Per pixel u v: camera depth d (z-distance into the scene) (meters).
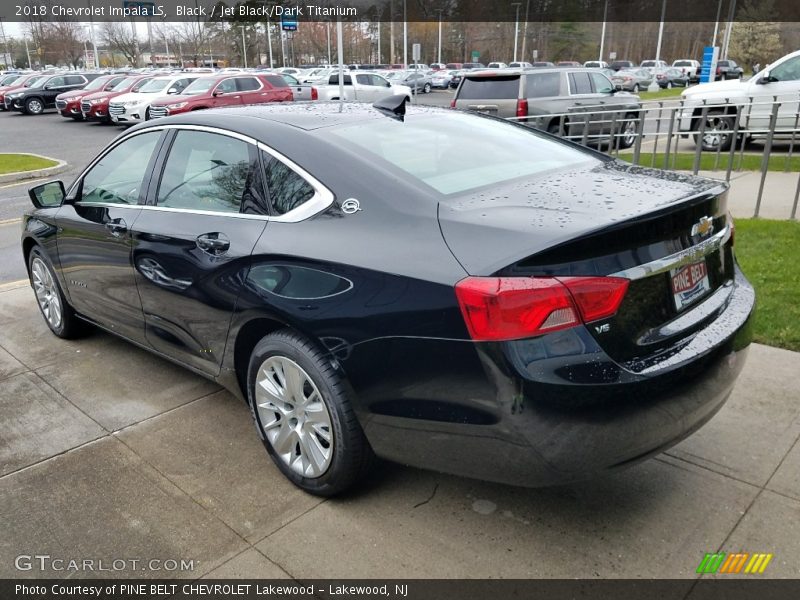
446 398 2.33
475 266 2.24
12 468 3.20
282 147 2.99
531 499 2.84
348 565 2.51
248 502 2.90
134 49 69.81
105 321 4.18
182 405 3.79
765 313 4.50
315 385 2.72
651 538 2.58
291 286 2.72
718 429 3.29
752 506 2.74
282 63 80.19
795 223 6.72
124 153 3.94
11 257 7.37
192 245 3.22
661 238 2.39
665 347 2.38
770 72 12.46
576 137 8.68
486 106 13.00
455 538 2.62
